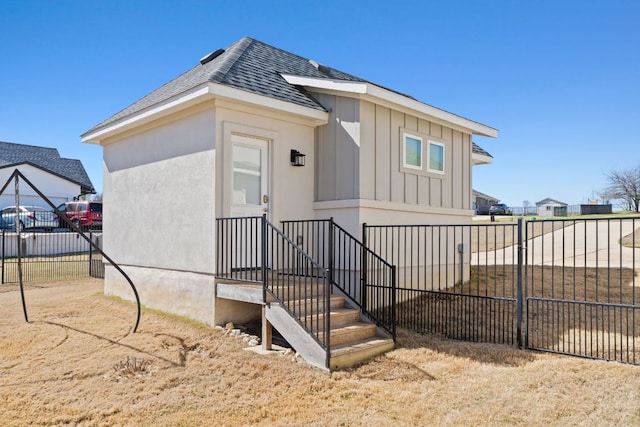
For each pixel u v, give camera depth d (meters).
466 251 9.46
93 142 9.17
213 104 6.27
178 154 7.01
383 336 5.71
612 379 4.31
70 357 5.05
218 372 4.66
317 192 7.60
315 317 5.53
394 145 7.71
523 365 4.82
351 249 7.03
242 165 6.77
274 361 4.99
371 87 6.78
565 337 5.73
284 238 5.50
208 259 6.38
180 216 6.94
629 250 11.88
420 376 4.56
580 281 8.69
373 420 3.59
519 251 5.53
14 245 16.25
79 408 3.77
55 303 8.07
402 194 7.86
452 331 6.23
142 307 7.56
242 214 6.73
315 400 3.99
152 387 4.23
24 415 3.62
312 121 7.45
